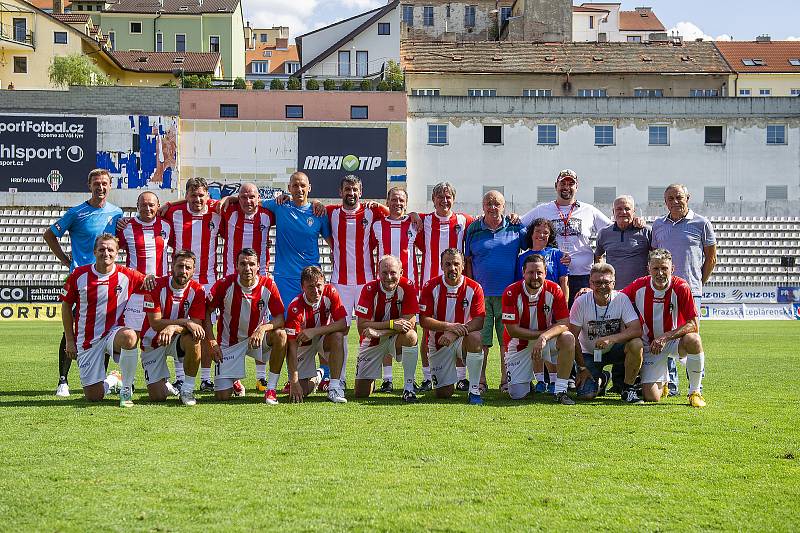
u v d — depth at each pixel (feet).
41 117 113.50
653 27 216.95
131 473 16.75
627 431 21.27
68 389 28.50
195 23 206.39
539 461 17.95
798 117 123.03
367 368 27.66
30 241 107.86
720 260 107.86
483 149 123.34
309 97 119.24
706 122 123.54
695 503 15.03
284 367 36.86
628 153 123.85
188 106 117.60
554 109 123.65
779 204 117.19
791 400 27.17
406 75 138.21
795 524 13.93
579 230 31.42
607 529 13.65
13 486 15.80
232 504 14.74
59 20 158.61
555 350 27.86
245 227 31.81
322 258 104.94
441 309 26.94
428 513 14.33
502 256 30.30
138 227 29.53
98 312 25.93
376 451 18.81
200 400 26.71
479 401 26.11
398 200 32.14
